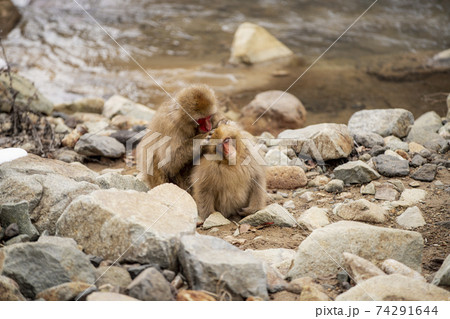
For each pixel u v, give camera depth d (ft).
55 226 10.89
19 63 23.44
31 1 33.12
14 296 9.15
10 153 12.81
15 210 10.65
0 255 9.56
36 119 16.46
